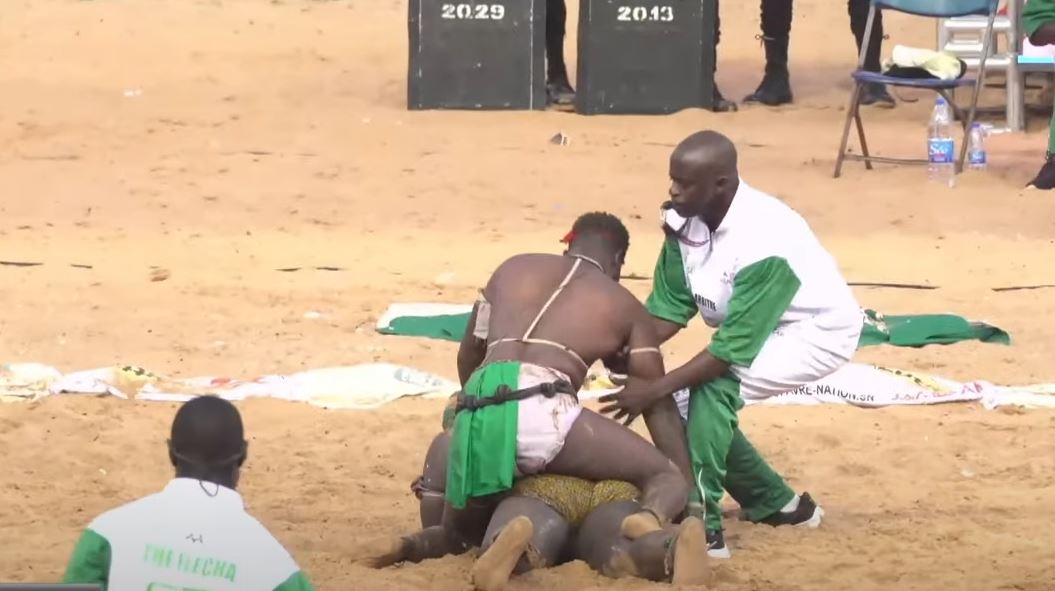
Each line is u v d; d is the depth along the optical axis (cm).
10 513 1411
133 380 1830
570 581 1173
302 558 1255
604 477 1230
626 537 1188
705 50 3653
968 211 2897
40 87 3725
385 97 3797
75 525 1377
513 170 3152
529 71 3647
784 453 1633
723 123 3600
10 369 1823
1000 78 3981
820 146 3438
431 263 2520
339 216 2858
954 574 1250
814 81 4153
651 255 2586
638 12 3612
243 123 3481
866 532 1377
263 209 2891
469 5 3616
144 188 2997
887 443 1673
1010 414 1786
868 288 2389
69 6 4588
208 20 4559
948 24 3741
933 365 1980
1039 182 3041
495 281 1292
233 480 938
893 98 3922
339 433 1691
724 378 1284
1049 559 1295
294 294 2292
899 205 2947
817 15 5022
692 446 1279
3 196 2925
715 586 1200
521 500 1216
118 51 4131
